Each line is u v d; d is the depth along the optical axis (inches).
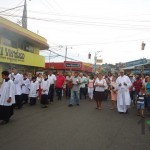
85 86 840.9
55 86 765.3
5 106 389.7
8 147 268.1
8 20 884.0
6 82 394.3
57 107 592.7
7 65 910.4
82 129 362.3
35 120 419.8
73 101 682.2
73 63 1646.2
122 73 542.3
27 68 1113.4
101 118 459.2
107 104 687.7
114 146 283.7
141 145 292.4
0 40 891.4
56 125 383.9
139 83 615.2
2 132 333.7
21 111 513.3
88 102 725.9
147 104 534.9
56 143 287.6
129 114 522.0
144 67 1179.9
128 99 534.6
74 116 469.4
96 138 315.6
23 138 305.1
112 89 593.6
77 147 274.7
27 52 1040.8
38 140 297.9
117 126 393.7
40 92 616.4
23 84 629.0
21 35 959.6
